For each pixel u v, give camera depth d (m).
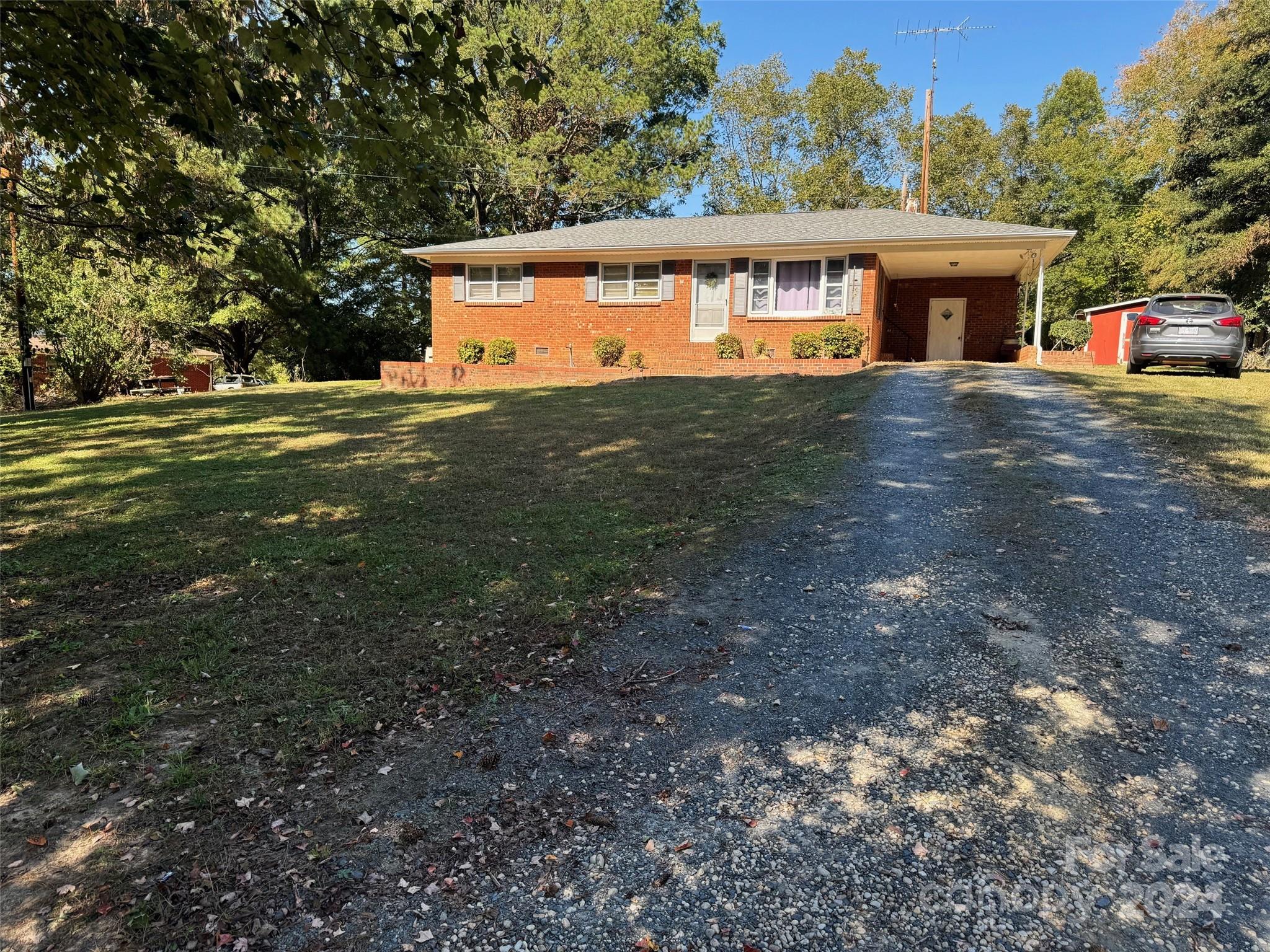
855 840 2.43
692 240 18.38
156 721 3.07
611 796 2.67
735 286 18.12
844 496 6.32
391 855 2.37
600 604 4.34
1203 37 30.45
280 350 31.88
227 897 2.18
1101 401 10.15
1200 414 9.07
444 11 3.37
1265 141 18.09
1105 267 31.55
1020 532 5.29
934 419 9.51
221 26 3.47
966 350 21.33
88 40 3.58
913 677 3.44
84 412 14.38
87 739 2.93
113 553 5.22
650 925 2.11
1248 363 17.81
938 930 2.07
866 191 38.28
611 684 3.44
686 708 3.23
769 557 5.00
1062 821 2.50
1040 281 16.61
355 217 29.44
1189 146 19.64
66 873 2.26
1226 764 2.77
